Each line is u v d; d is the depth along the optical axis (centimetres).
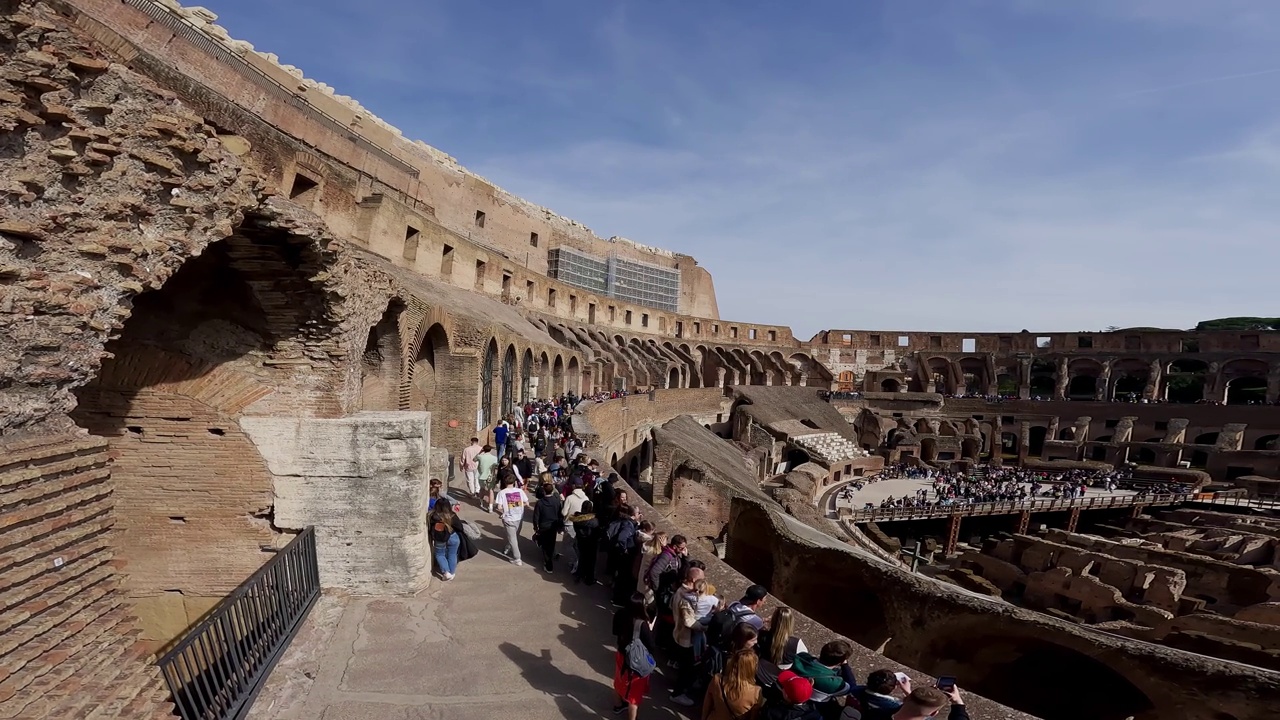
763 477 4812
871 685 599
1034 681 1273
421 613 988
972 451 6500
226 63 2875
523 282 4556
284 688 775
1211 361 7200
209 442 959
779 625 681
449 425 2073
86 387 923
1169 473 5697
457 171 5578
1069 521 4897
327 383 998
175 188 706
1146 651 1041
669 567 903
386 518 1012
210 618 664
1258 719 932
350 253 1035
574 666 893
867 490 5284
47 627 535
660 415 4897
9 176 546
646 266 8050
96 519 630
